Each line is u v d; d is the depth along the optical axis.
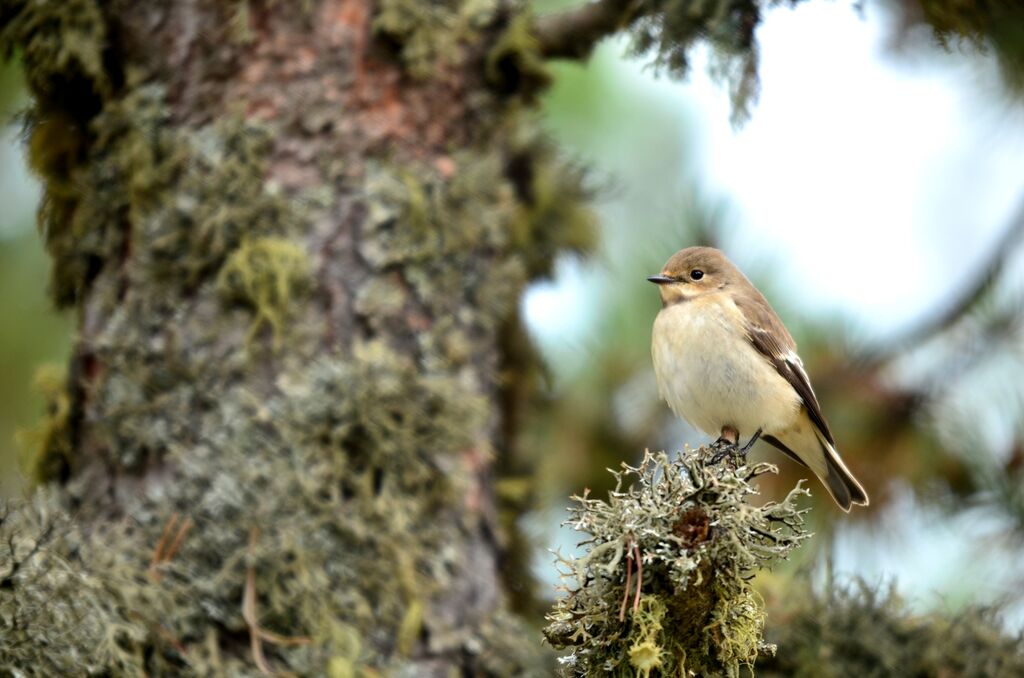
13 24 9.75
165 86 9.60
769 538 6.66
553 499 12.48
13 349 14.30
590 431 12.48
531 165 11.41
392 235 9.59
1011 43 11.35
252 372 9.13
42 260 14.45
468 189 9.95
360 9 9.83
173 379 9.19
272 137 9.52
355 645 8.68
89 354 9.49
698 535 6.46
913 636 10.05
